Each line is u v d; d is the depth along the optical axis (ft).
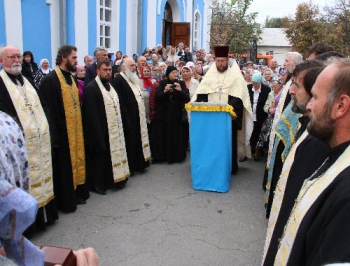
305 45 72.54
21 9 24.68
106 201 14.29
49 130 11.69
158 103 19.40
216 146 15.28
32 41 25.81
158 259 10.21
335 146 4.03
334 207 3.43
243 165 19.69
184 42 50.14
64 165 12.97
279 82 18.69
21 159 4.19
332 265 2.66
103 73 14.78
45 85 12.73
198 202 14.38
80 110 13.99
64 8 27.71
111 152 15.07
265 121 19.67
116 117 15.19
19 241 3.33
